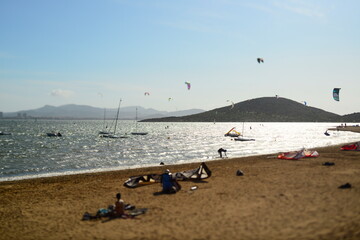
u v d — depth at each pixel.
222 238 8.48
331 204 10.45
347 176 15.66
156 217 11.17
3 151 47.69
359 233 7.67
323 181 14.57
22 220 12.62
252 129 145.62
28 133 104.06
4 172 28.88
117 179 21.97
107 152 45.56
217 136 88.50
